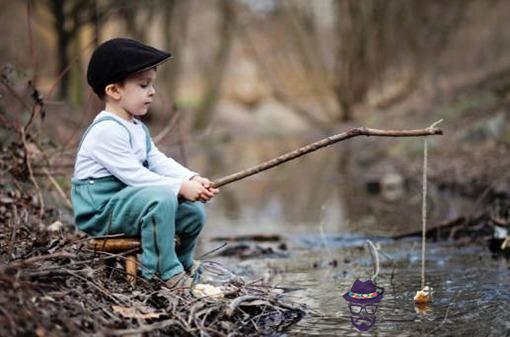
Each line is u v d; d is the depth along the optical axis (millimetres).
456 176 13945
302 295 6500
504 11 32781
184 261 6266
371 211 12156
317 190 15891
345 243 9273
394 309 5973
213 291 5773
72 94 21078
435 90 28625
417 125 21891
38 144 8352
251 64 45688
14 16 29422
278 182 18062
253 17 39531
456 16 31984
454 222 9320
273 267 7820
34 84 8562
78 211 6047
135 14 23312
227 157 24859
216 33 37062
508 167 13555
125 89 6043
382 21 33188
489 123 17516
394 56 33875
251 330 5375
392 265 7742
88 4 20078
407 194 13945
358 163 20562
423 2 32344
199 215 6148
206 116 33281
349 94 34438
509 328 5398
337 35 34281
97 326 4676
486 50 32312
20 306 4523
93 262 5676
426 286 6512
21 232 6559
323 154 25312
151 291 5680
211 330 5062
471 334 5289
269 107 41969
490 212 9281
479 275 7102
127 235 5926
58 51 21469
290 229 10648
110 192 5996
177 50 31203
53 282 5195
